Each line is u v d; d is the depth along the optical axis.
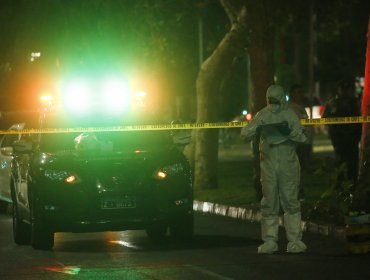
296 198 20.28
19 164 23.80
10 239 24.52
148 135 24.30
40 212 21.45
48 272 18.70
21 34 49.84
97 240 23.67
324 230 23.41
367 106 24.73
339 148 30.62
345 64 98.12
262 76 30.75
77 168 21.44
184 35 57.47
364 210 22.41
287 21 52.22
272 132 20.09
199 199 31.64
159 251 21.25
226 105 88.94
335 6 56.03
